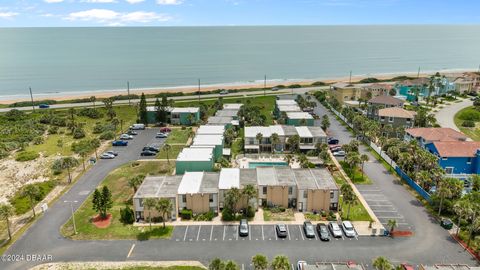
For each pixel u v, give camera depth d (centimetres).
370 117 13238
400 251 5694
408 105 15838
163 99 13612
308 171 7812
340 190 6950
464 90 18800
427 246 5828
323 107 16400
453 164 8512
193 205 6819
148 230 6319
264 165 9094
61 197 7625
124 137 11750
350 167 8856
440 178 7150
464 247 5794
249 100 16888
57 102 17612
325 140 10175
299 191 6888
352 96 16462
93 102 16912
